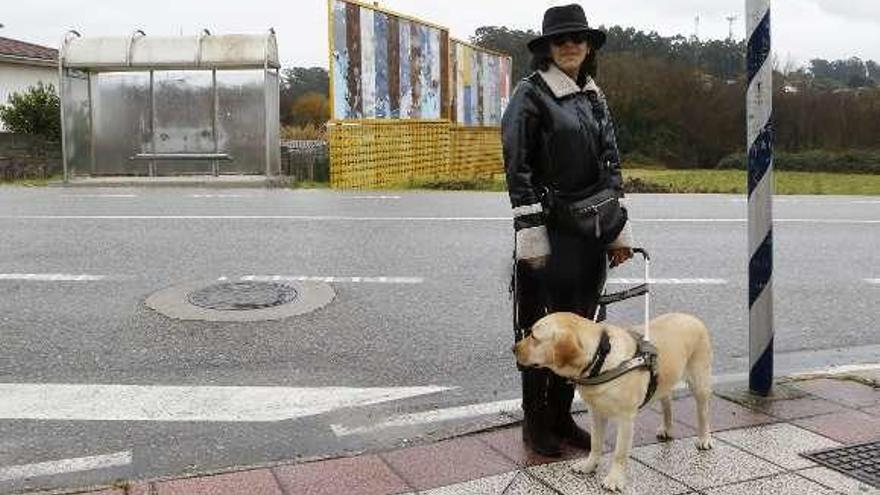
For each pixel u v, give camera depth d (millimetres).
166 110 19375
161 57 18609
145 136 19500
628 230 3939
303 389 5074
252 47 18625
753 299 4676
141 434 4379
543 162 3787
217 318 6609
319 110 50000
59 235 10344
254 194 15875
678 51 45281
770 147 4570
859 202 15883
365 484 3623
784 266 9047
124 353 5746
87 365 5492
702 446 3979
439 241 10203
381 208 13500
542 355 3475
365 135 18922
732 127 40844
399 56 20672
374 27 19391
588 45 3834
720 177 27719
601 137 3832
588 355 3453
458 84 25812
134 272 8258
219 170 19422
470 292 7594
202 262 8766
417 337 6195
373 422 4562
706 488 3568
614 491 3537
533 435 3951
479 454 3957
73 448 4191
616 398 3498
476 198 15492
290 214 12508
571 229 3771
